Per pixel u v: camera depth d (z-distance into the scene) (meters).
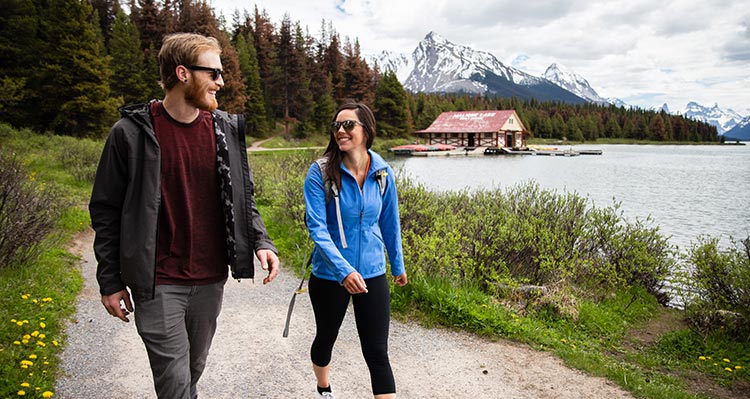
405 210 7.30
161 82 2.16
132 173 2.04
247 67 66.62
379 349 2.68
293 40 75.31
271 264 2.36
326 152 2.76
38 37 36.81
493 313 5.05
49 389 3.24
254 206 2.42
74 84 35.56
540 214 8.07
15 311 4.37
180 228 2.18
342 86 82.25
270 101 73.06
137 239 2.04
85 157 17.31
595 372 4.03
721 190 24.84
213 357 4.04
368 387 3.58
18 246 5.51
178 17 68.44
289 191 9.80
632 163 48.16
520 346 4.54
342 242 2.64
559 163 47.88
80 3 35.84
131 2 69.69
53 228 6.83
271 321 4.93
